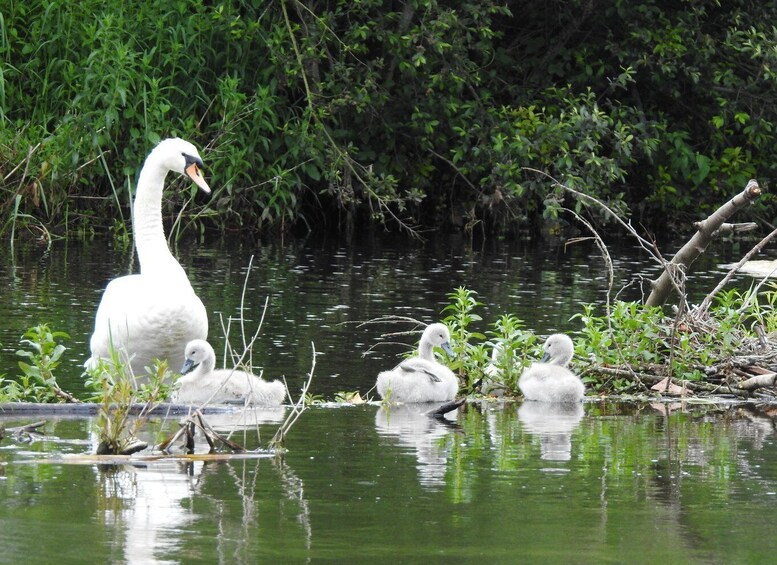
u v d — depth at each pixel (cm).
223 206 2528
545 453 819
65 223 2398
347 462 773
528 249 2459
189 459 773
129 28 2456
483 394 1134
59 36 2417
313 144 2528
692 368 1155
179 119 2456
